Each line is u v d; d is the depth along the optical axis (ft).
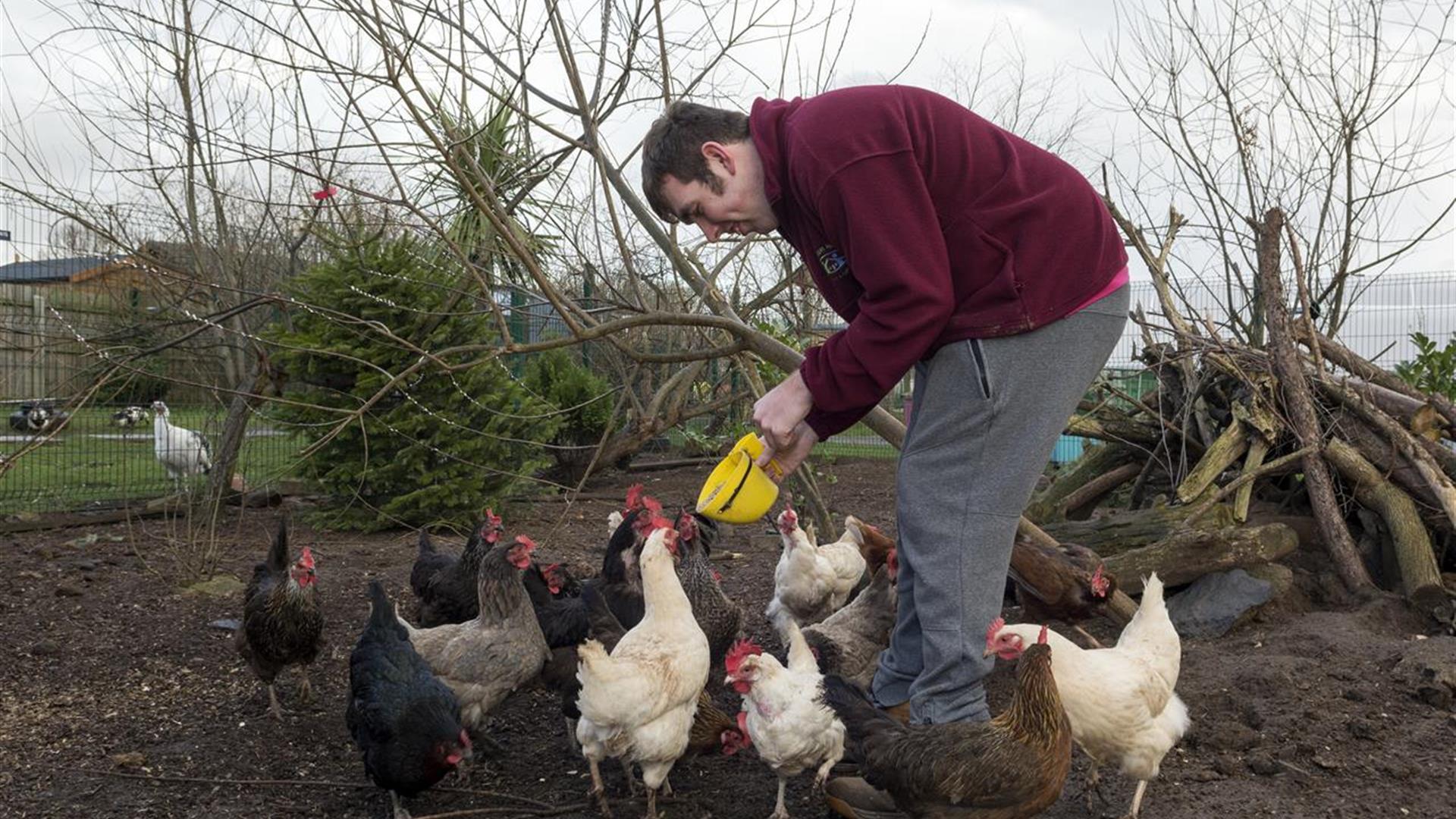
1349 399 20.45
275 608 15.58
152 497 35.17
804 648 13.46
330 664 18.67
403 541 29.66
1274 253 21.52
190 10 25.20
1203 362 23.25
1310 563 20.08
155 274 18.90
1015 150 9.92
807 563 18.98
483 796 13.23
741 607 21.71
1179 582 18.57
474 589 19.15
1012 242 9.77
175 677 17.78
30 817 12.16
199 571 23.59
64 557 26.20
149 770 13.83
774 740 11.95
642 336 35.47
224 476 30.17
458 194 19.81
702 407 26.91
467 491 30.83
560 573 18.15
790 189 9.83
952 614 10.34
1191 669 15.85
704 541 20.24
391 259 29.01
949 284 9.34
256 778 13.73
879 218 9.18
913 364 10.20
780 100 10.34
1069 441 40.09
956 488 10.25
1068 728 10.49
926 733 10.43
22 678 17.40
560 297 15.48
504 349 14.64
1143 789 11.75
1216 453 20.68
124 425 36.60
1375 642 16.19
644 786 13.46
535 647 14.76
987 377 9.87
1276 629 17.48
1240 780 12.48
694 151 10.02
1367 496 19.71
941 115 9.69
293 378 30.40
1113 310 10.14
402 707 12.23
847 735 11.25
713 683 17.04
